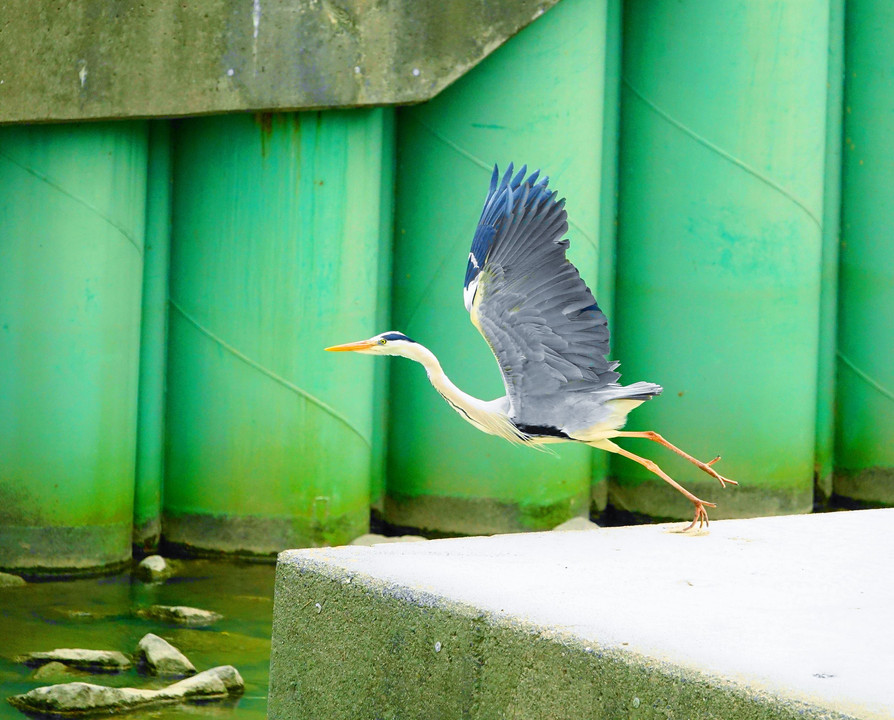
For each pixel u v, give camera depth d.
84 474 12.55
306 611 6.72
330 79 12.49
